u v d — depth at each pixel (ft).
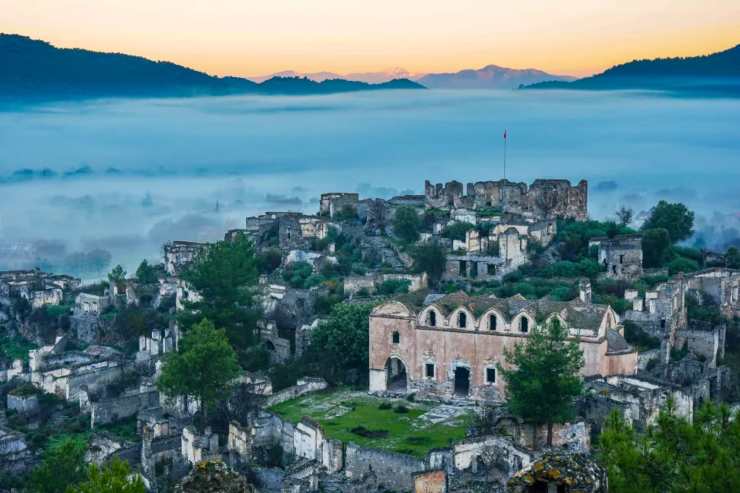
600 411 464.65
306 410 533.14
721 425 269.85
